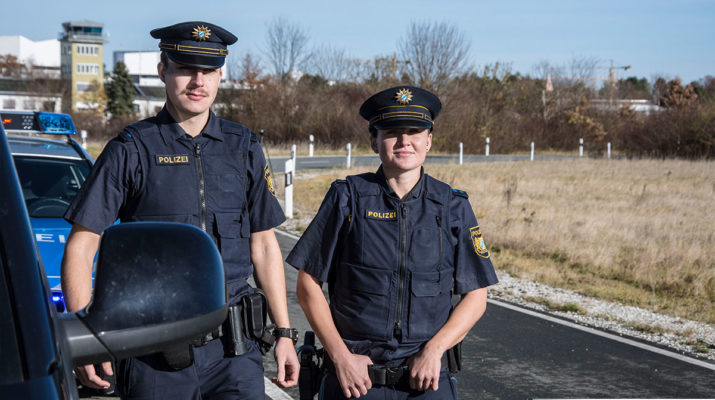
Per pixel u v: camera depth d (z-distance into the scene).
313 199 16.11
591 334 6.39
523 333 6.33
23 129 5.57
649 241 11.26
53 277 4.20
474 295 2.91
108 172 2.70
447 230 2.87
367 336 2.81
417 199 2.88
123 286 1.47
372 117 2.87
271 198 2.94
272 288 2.95
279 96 40.31
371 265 2.81
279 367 2.88
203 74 2.76
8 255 1.40
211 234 2.77
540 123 44.28
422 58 37.53
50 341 1.33
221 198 2.79
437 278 2.84
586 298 7.92
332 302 2.94
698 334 6.57
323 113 39.75
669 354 5.88
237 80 41.00
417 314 2.82
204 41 2.75
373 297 2.81
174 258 1.53
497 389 4.91
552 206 15.39
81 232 2.67
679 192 18.78
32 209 5.11
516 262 9.77
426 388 2.75
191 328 1.50
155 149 2.75
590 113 45.06
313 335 3.12
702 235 11.98
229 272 2.78
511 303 7.49
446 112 38.06
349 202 2.86
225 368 2.67
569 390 4.93
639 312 7.36
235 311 2.72
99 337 1.43
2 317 1.33
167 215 2.73
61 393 1.28
